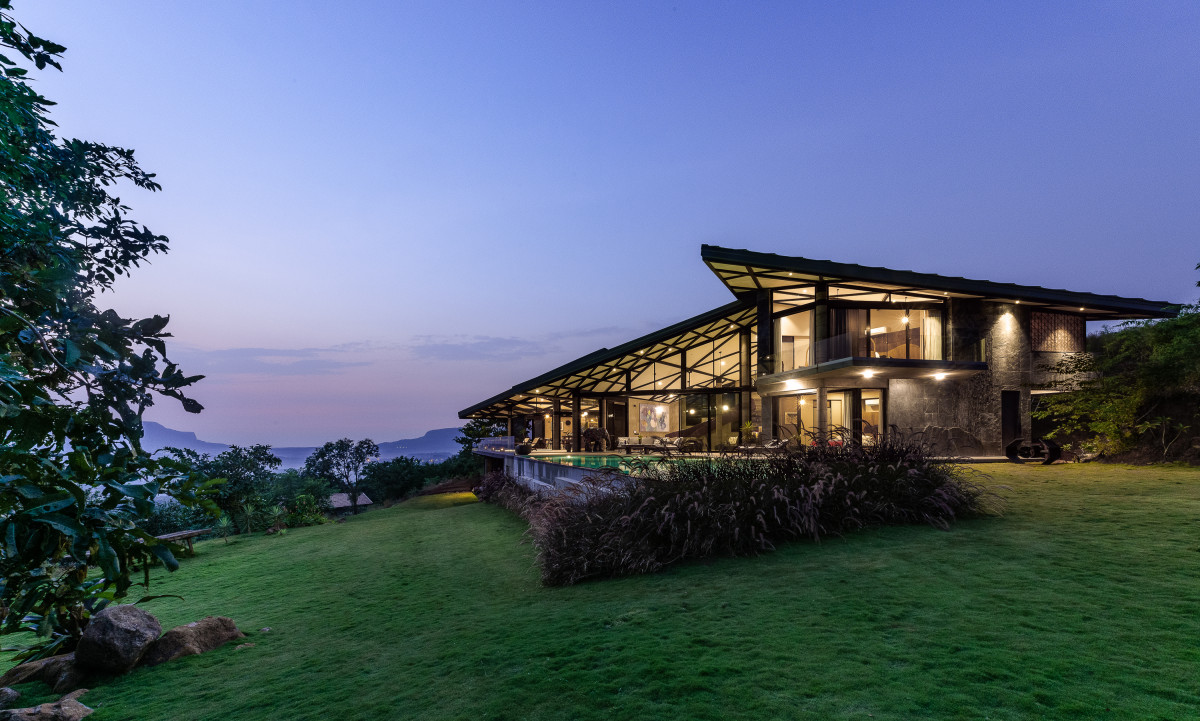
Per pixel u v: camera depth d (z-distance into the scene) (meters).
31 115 3.88
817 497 7.30
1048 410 17.45
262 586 10.09
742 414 24.16
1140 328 15.71
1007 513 7.62
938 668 3.45
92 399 1.71
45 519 1.68
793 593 5.24
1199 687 2.98
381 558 11.53
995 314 18.31
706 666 3.84
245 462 28.09
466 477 41.16
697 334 24.52
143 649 5.70
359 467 53.94
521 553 10.14
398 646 5.52
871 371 16.31
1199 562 5.07
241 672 5.30
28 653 6.12
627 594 6.09
